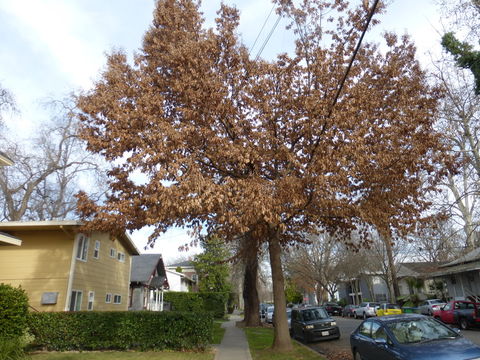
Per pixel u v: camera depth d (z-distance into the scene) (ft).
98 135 42.52
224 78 41.68
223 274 176.35
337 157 36.01
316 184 34.86
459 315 64.49
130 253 88.12
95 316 46.85
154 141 36.47
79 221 56.49
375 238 122.31
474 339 49.93
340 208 39.42
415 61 43.19
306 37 42.55
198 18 44.04
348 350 45.16
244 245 65.10
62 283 56.08
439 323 28.04
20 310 42.68
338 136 37.70
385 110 41.34
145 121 38.04
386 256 129.39
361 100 38.45
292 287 230.07
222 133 42.14
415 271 144.05
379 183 40.50
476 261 88.74
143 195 39.60
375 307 114.73
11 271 56.49
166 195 32.99
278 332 44.34
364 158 36.94
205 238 48.93
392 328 27.78
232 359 39.81
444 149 40.29
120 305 79.77
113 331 46.37
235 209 36.78
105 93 40.78
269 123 42.45
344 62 42.27
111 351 45.27
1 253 57.31
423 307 89.97
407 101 40.55
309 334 56.95
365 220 39.99
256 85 41.57
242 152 38.63
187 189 32.76
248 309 90.68
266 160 41.75
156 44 43.39
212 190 33.14
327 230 53.16
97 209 42.57
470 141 46.37
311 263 156.15
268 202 33.65
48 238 58.18
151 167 36.86
